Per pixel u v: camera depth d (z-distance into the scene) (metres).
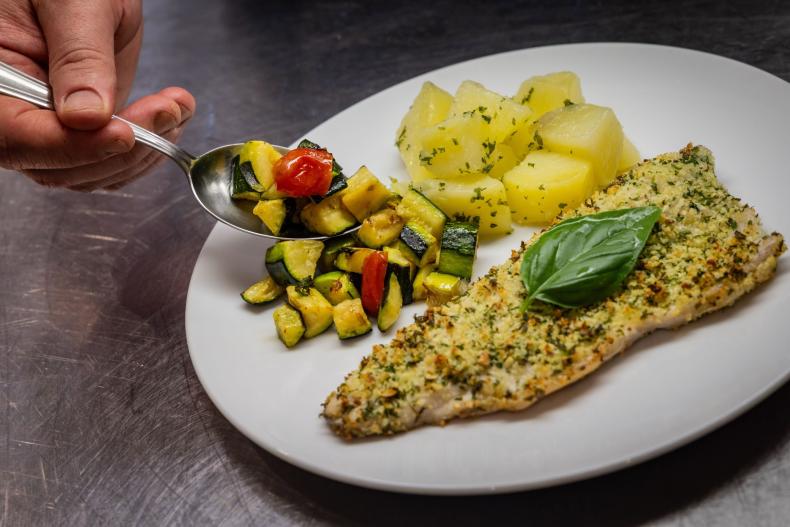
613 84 0.42
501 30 0.55
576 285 0.29
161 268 0.42
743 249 0.30
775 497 0.26
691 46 0.48
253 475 0.31
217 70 0.57
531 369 0.28
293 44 0.59
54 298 0.41
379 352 0.30
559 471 0.26
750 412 0.28
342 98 0.52
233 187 0.38
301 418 0.30
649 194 0.33
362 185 0.35
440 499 0.28
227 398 0.31
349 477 0.27
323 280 0.34
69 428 0.34
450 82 0.46
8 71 0.34
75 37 0.34
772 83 0.39
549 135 0.37
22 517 0.31
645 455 0.26
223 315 0.34
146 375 0.36
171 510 0.30
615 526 0.26
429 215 0.36
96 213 0.46
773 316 0.29
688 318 0.29
